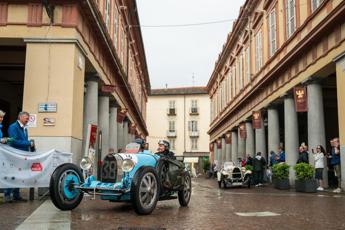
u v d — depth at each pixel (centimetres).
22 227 623
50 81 1293
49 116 1274
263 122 2694
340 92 1456
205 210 912
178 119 6881
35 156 988
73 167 839
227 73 4091
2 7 1330
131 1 2912
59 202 802
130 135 3581
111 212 825
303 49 1783
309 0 1806
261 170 2130
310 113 1738
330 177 1909
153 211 865
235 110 3497
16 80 2102
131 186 774
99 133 1795
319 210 916
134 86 3759
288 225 695
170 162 942
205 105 6838
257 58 2783
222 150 4450
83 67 1441
